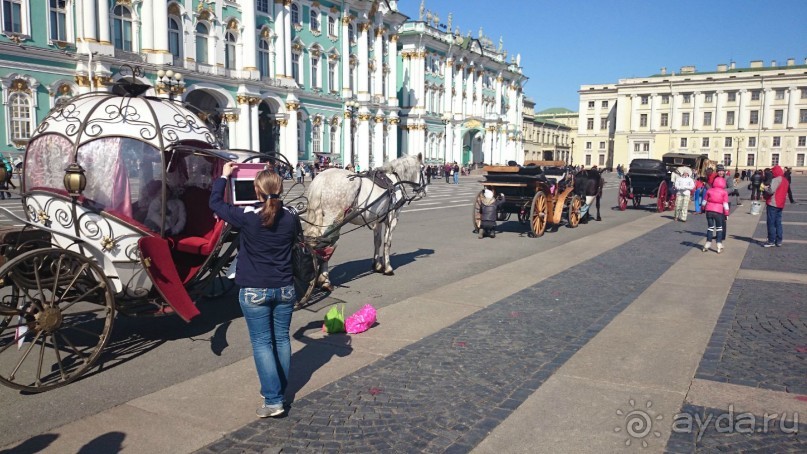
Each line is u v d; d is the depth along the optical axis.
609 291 9.06
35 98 28.45
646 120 107.50
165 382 5.41
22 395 5.06
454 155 73.50
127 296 6.02
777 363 5.86
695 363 5.84
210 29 37.06
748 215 23.12
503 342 6.51
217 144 7.08
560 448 4.18
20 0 27.70
